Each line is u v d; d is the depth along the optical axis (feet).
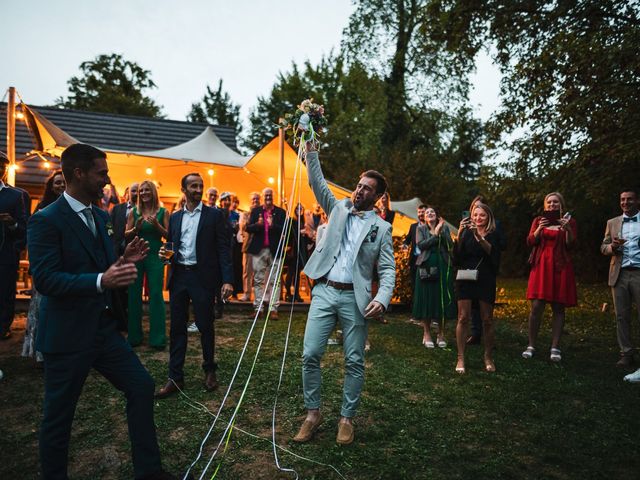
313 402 10.59
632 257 17.28
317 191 11.28
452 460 9.61
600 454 9.92
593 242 59.31
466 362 17.31
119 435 10.50
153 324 18.07
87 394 13.00
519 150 40.91
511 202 44.50
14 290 18.79
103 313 7.89
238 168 37.14
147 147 51.85
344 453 9.77
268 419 11.55
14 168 23.95
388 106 77.56
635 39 30.89
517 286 55.21
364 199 10.73
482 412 12.32
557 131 38.34
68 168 7.68
